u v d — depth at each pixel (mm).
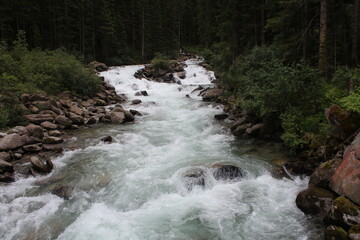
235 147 12211
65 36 40875
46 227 7051
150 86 29000
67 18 40656
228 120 16422
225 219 7324
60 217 7469
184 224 7125
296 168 9469
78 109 18453
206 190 8781
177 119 17531
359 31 18000
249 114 14281
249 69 17781
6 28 34562
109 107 20719
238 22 24641
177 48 60531
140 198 8359
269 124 12805
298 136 10633
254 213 7555
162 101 22766
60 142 13164
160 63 35844
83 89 22391
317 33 20531
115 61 46250
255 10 24000
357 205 6234
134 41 54500
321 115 10688
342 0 16938
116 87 28250
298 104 11680
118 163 10688
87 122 16703
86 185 9078
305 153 10219
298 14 17672
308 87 11375
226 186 8984
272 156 10930
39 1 41406
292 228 6891
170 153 11641
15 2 34938
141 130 15211
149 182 9164
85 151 12008
